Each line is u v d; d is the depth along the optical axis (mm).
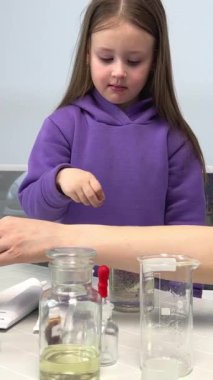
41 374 543
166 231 752
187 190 1120
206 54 1590
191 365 600
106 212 1068
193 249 733
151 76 1111
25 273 1078
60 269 587
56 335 579
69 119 1118
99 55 1013
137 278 812
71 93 1158
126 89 1041
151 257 640
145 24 1009
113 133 1103
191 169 1137
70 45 1743
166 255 659
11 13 1827
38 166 1083
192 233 748
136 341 689
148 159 1095
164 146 1105
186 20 1594
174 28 1606
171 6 1598
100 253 726
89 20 1062
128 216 1076
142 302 624
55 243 722
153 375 531
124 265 730
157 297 626
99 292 627
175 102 1146
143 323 621
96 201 875
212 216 1408
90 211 1057
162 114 1140
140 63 1029
